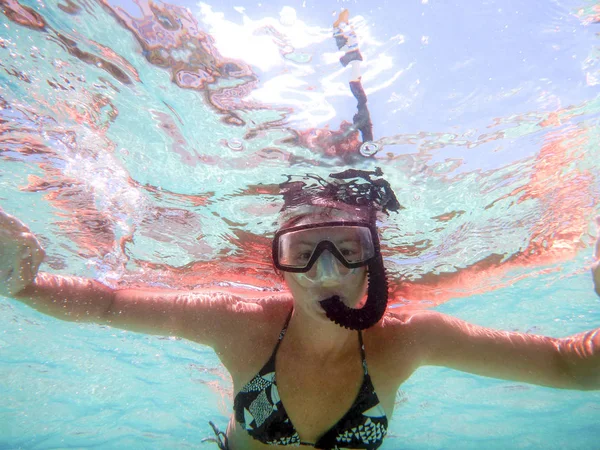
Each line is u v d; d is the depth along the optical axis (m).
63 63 0.68
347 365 0.65
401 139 0.75
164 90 0.70
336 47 0.64
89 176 0.93
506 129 0.78
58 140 0.84
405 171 0.83
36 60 0.68
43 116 0.79
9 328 1.38
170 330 0.75
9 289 0.58
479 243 1.16
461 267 1.26
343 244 0.58
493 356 0.67
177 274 1.29
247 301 0.75
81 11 0.60
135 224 1.08
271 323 0.70
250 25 0.62
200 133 0.78
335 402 0.65
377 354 0.68
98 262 1.25
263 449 0.73
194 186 0.91
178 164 0.86
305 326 0.62
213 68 0.66
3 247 0.52
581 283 1.44
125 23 0.61
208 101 0.71
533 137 0.81
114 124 0.79
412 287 1.35
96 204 1.02
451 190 0.92
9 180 0.96
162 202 0.99
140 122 0.77
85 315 0.68
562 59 0.68
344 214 0.86
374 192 0.86
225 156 0.82
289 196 0.89
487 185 0.93
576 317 1.61
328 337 0.61
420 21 0.63
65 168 0.92
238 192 0.91
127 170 0.90
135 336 1.30
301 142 0.77
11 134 0.83
